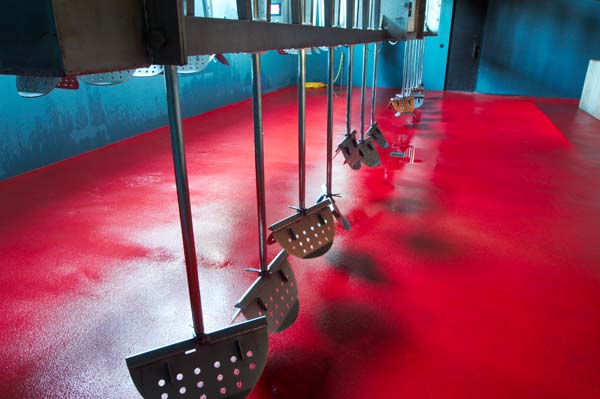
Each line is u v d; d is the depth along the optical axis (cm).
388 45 902
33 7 44
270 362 150
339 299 186
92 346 160
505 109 674
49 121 373
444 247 231
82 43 48
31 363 151
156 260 219
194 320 95
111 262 217
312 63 975
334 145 450
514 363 149
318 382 142
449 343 159
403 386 140
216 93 658
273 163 386
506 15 809
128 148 434
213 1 159
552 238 240
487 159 395
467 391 138
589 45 768
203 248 231
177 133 79
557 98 812
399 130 518
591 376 144
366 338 162
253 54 113
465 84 884
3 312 178
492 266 211
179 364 92
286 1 142
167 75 75
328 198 187
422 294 189
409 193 310
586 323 169
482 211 278
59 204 289
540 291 191
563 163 382
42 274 206
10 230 251
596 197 302
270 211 279
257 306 127
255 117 118
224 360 96
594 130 520
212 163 387
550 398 135
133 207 285
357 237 242
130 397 138
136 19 59
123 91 458
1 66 49
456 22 847
